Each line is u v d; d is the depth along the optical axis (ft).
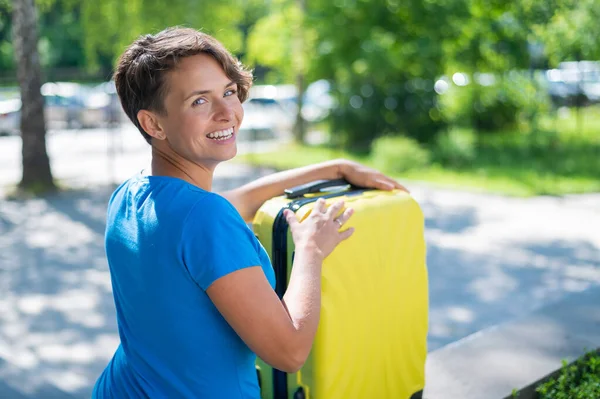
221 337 5.18
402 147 44.19
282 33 54.44
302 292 5.56
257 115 62.80
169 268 4.98
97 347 17.12
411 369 8.16
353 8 50.65
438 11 48.96
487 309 19.54
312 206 6.73
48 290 21.74
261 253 5.36
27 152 38.27
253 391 5.49
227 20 49.73
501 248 26.12
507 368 10.39
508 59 50.88
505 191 36.70
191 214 4.96
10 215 33.14
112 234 5.39
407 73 51.88
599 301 13.39
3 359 16.31
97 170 45.39
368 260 7.16
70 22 111.96
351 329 7.08
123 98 5.41
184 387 5.20
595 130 61.11
